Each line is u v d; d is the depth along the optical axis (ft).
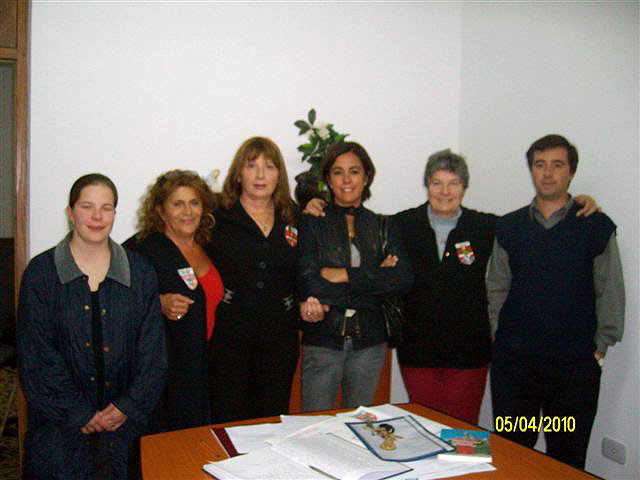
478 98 11.11
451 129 11.80
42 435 5.64
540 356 7.06
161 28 9.59
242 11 10.12
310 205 7.57
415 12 11.40
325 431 4.52
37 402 5.50
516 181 9.99
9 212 14.66
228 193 7.16
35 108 8.87
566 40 8.77
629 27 7.62
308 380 7.13
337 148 7.28
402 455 4.05
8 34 8.50
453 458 4.09
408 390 7.98
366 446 4.21
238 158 7.09
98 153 9.27
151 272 6.18
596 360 6.88
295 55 10.55
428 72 11.56
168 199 6.66
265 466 3.86
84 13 9.10
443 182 7.49
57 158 9.02
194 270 6.84
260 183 6.96
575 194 8.59
